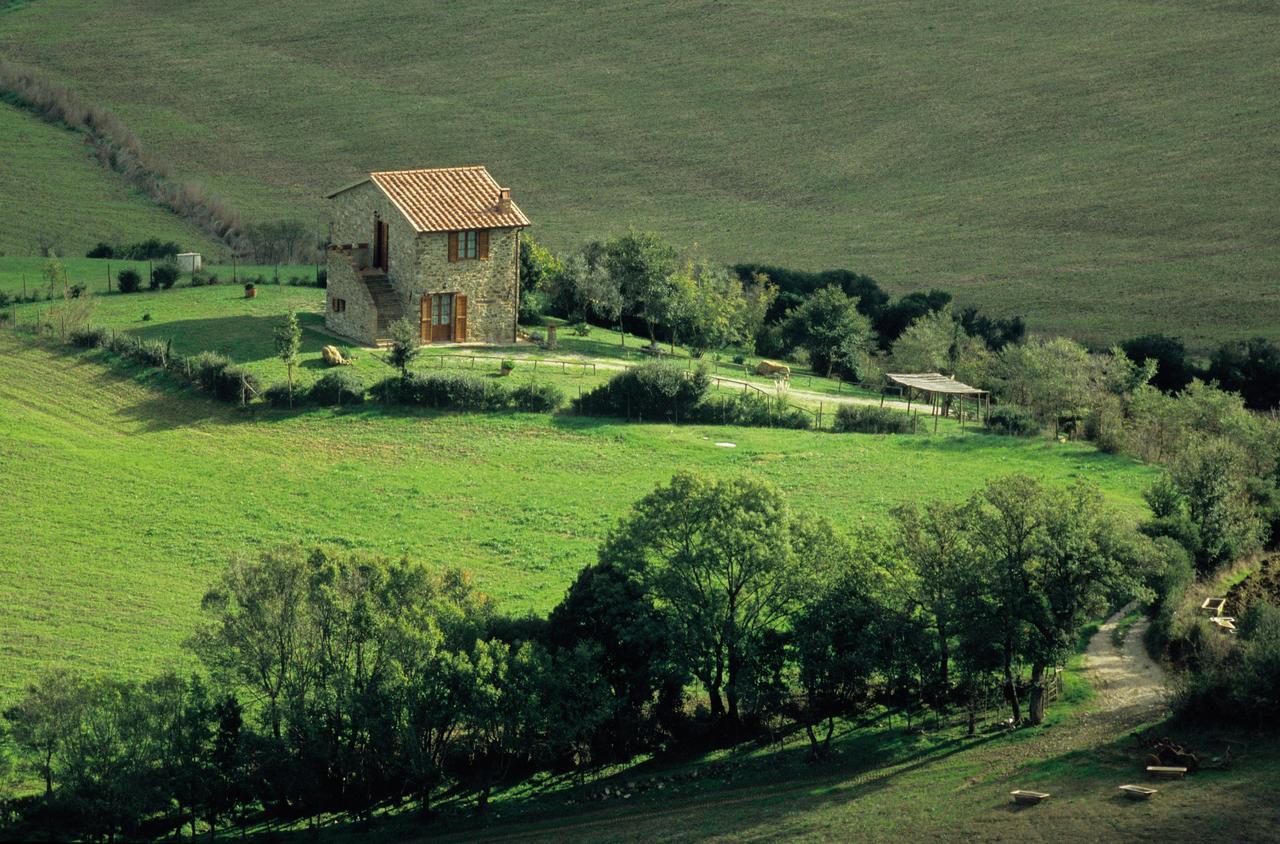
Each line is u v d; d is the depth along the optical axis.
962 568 83.88
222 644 85.38
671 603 89.56
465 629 86.88
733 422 144.38
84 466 128.62
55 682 79.75
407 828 80.81
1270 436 134.38
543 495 125.00
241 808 84.38
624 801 81.00
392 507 122.62
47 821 78.44
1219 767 71.62
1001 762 77.56
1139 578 86.25
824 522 90.75
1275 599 97.06
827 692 86.44
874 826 70.56
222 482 127.44
